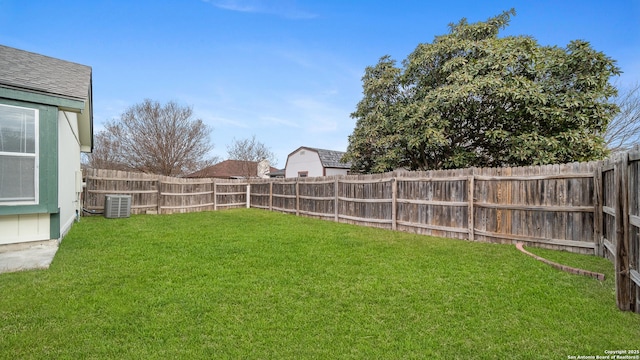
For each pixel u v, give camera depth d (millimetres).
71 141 7348
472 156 9188
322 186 10125
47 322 2613
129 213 9750
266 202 13070
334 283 3691
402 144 10227
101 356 2168
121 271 4016
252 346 2324
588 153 7656
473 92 8156
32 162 4906
